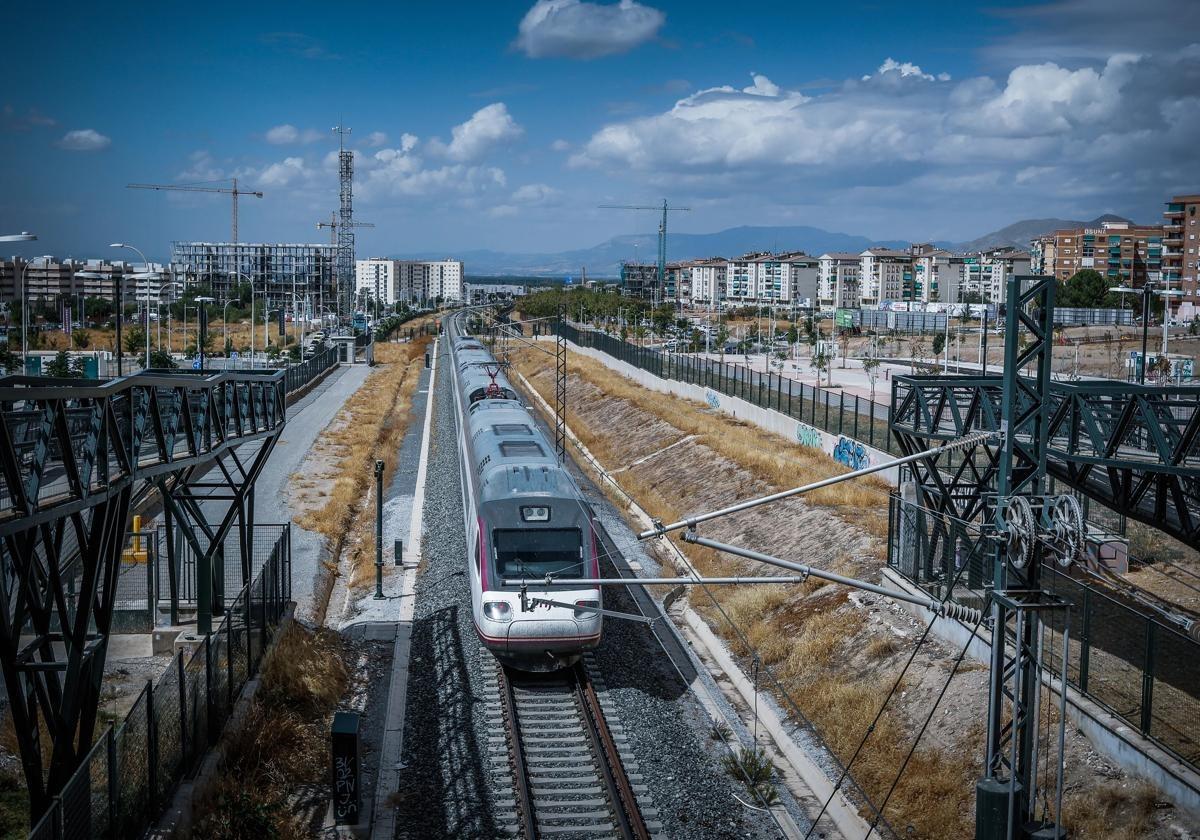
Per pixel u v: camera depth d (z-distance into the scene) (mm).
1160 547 25672
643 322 159750
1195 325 106875
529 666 19984
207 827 13930
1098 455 15945
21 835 13195
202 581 20656
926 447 23469
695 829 14984
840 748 17594
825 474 36562
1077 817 14312
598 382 73125
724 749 17766
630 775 16500
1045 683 17000
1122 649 18453
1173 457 14633
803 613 23375
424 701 19656
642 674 21078
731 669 21750
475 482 24938
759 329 143250
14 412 12836
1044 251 187625
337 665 21266
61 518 12516
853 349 111750
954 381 20641
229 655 17125
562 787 16156
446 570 28125
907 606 21891
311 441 51719
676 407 57969
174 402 16000
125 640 21312
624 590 27406
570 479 23156
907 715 18000
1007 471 12750
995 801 12297
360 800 15531
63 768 12656
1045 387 12844
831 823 15602
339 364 105125
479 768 16750
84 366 64000
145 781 13344
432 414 66000
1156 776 14266
